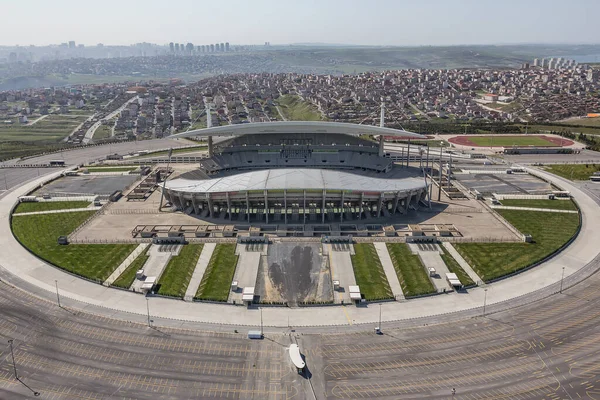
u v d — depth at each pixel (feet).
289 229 469.57
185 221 496.23
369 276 378.53
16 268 395.34
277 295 353.31
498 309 333.42
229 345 294.05
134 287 364.58
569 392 252.21
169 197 548.72
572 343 293.43
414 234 447.83
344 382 261.65
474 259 405.59
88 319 321.73
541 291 356.59
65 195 600.39
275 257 407.85
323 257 407.64
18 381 261.24
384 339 300.20
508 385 257.96
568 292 354.13
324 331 309.22
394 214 514.68
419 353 285.64
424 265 395.75
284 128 634.43
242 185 492.13
